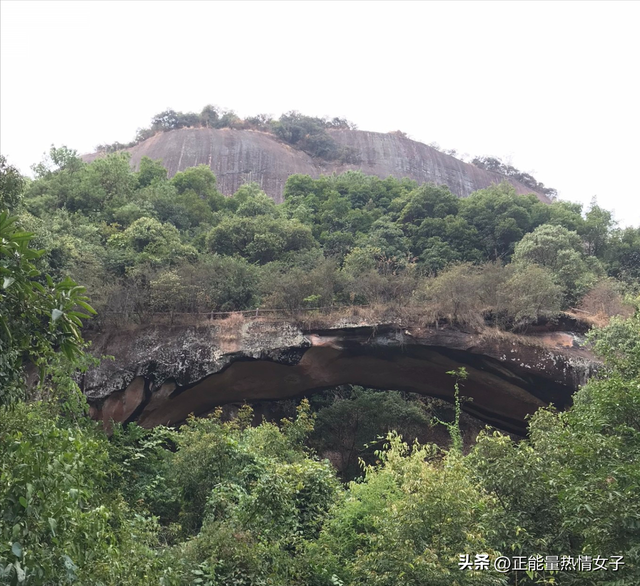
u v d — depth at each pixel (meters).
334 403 26.30
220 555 11.33
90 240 29.08
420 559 9.56
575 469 10.55
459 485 10.55
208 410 23.91
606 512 9.37
